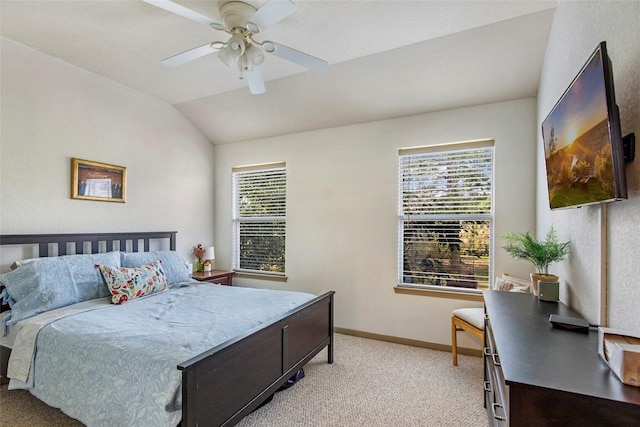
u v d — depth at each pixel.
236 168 4.44
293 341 2.29
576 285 1.64
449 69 2.77
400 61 2.76
